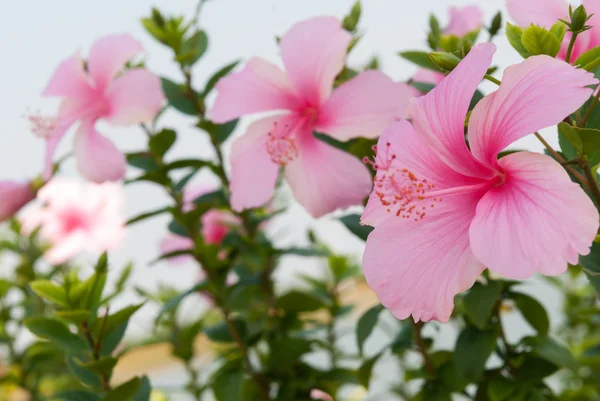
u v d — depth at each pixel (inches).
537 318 40.8
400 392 48.3
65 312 38.6
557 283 50.3
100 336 39.0
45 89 43.5
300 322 45.8
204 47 44.0
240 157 40.6
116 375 62.2
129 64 44.0
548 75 33.7
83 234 52.3
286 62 40.1
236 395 43.2
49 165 43.1
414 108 35.3
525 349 41.2
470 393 42.8
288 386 44.4
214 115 40.6
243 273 46.8
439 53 35.5
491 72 37.4
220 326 45.2
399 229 35.2
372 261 35.1
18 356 50.6
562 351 40.2
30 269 52.0
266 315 46.4
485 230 34.0
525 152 34.0
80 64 43.0
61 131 42.8
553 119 33.3
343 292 49.0
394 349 42.0
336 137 39.6
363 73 39.4
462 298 40.2
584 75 33.4
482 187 34.9
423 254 34.9
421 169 35.6
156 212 43.6
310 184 40.1
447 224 35.1
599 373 45.3
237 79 40.7
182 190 45.3
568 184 33.3
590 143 34.6
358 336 40.9
